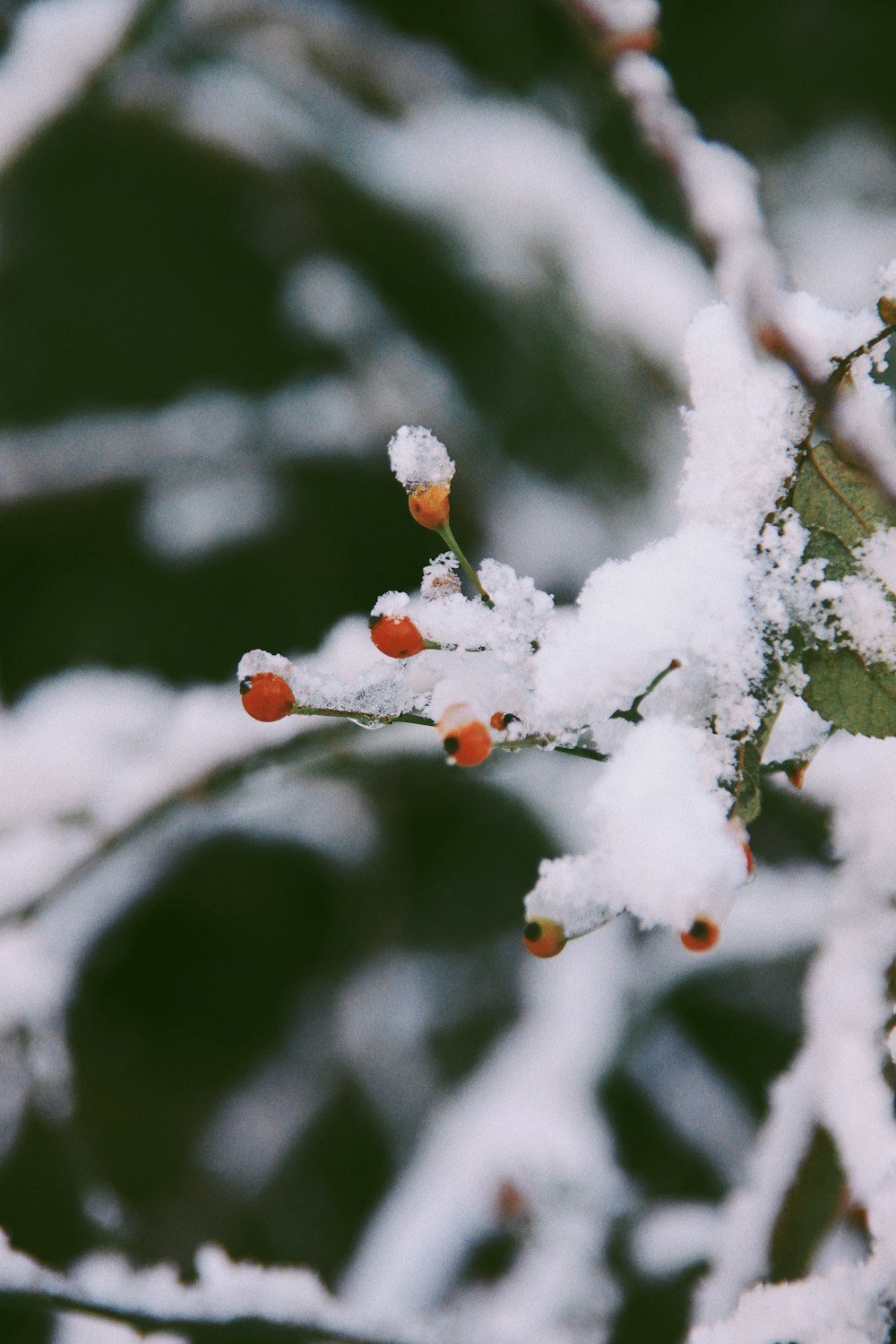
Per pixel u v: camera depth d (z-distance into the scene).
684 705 0.82
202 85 2.35
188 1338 0.99
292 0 2.45
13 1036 1.44
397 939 2.54
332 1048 2.58
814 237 2.69
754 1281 0.95
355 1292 1.65
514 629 0.83
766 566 0.83
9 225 2.90
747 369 0.83
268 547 2.98
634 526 2.37
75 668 2.89
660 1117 2.33
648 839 0.79
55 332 3.05
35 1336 2.00
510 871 2.86
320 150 2.33
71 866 1.29
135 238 3.06
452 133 2.29
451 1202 1.70
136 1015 2.96
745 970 2.39
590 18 0.89
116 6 1.79
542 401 2.62
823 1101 0.93
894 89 2.93
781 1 2.84
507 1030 2.56
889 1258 0.88
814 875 1.97
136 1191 2.76
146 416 2.98
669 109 0.88
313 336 3.07
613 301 2.08
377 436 2.88
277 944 3.03
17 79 1.79
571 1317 1.55
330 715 0.83
